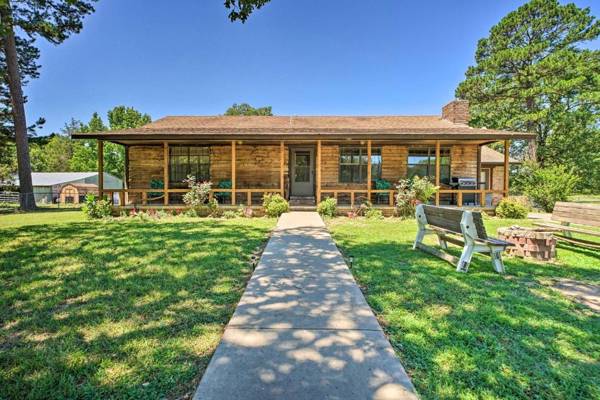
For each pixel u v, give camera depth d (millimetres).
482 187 14484
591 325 2605
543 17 19703
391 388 1717
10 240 6055
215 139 11148
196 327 2535
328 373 1844
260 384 1739
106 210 10422
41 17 13773
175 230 7391
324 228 7496
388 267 4320
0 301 3084
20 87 14375
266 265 4312
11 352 2160
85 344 2275
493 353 2170
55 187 28109
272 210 10422
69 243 5793
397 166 13281
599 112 19484
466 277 3902
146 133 10828
